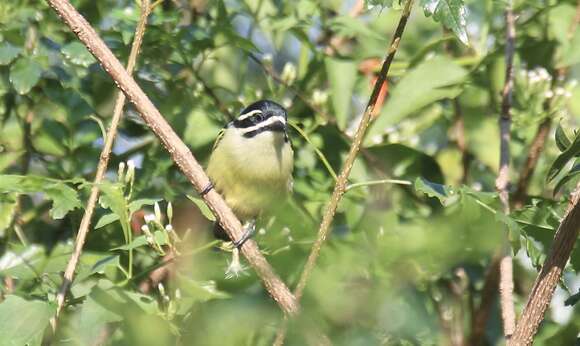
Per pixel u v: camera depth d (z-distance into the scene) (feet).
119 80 27.96
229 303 31.73
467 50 43.34
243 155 35.40
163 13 37.04
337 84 39.75
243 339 31.40
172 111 39.17
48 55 36.60
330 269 32.22
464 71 37.96
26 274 32.78
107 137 30.78
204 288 31.86
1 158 37.22
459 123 42.29
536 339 36.32
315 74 41.91
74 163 37.60
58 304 29.30
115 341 30.83
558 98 39.75
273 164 35.53
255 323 31.60
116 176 38.01
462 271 37.76
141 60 37.99
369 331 31.24
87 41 27.89
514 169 42.98
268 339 31.96
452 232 30.83
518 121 39.99
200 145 39.22
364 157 40.09
